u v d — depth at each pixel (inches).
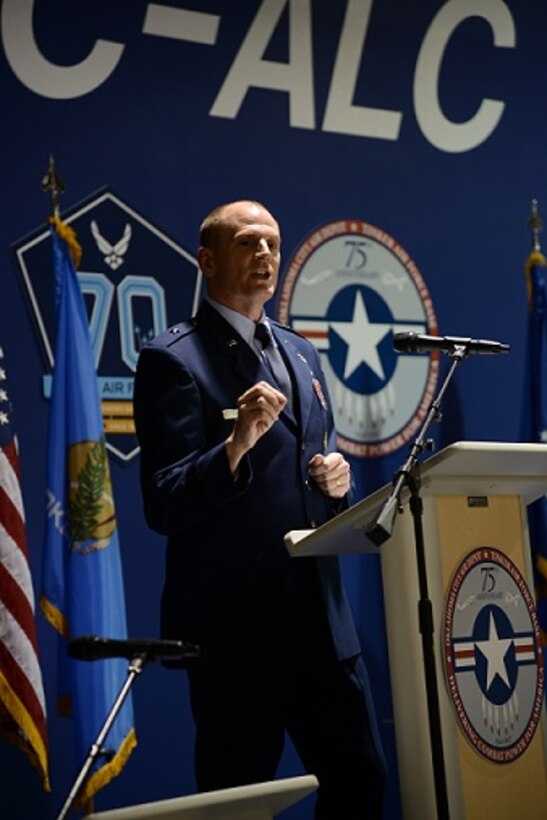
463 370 303.1
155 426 194.2
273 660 190.9
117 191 274.4
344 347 291.9
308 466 198.2
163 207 278.2
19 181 265.6
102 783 237.5
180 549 194.2
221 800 137.4
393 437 293.9
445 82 311.0
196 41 285.1
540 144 318.0
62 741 254.1
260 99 290.7
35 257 264.5
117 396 269.3
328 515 199.3
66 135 271.1
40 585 253.0
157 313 274.8
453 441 299.9
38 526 259.1
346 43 300.8
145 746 261.0
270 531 193.2
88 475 247.0
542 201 316.5
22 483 259.0
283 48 294.2
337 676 191.9
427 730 178.7
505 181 313.6
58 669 244.2
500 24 317.7
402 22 308.0
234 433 181.5
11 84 267.7
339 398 289.7
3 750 249.4
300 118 294.2
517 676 183.9
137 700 261.7
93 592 242.8
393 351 296.5
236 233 204.5
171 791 262.2
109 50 276.8
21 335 261.9
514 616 185.8
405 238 301.7
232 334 202.1
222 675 190.2
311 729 195.5
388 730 281.9
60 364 251.8
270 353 205.0
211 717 190.5
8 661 233.9
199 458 185.9
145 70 279.9
